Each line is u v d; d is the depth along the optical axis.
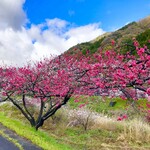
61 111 18.75
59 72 12.33
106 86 8.41
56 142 12.39
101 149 12.91
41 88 13.45
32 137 10.26
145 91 7.64
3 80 16.33
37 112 19.17
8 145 8.90
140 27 57.53
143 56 7.69
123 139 14.44
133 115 16.20
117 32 50.97
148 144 13.95
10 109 19.72
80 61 12.38
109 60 8.97
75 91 11.92
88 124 17.33
